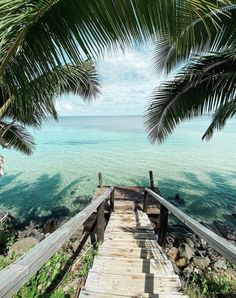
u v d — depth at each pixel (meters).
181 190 12.98
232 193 12.53
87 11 1.92
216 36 3.79
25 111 2.95
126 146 28.44
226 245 1.38
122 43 2.04
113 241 4.53
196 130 48.12
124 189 9.29
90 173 16.50
